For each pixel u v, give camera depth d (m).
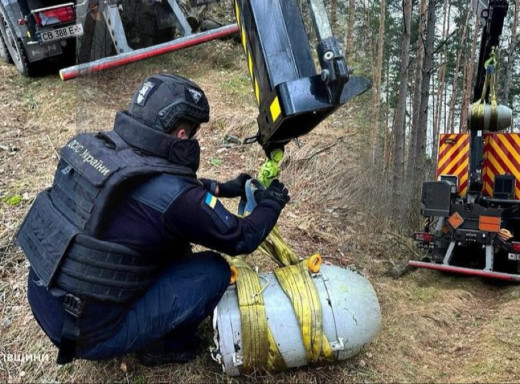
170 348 2.27
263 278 2.26
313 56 2.25
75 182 1.95
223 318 2.11
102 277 1.89
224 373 2.28
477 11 3.73
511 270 3.78
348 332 2.13
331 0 7.12
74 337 1.95
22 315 2.67
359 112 5.69
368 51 6.89
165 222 1.91
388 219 4.46
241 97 5.63
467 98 9.79
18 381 2.35
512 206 3.67
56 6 5.04
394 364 2.42
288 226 3.62
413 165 5.76
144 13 5.58
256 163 4.36
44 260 1.92
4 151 4.32
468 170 3.82
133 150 1.93
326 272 2.26
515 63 15.60
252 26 2.10
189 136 2.06
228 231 1.95
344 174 4.36
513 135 3.79
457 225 3.62
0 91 5.56
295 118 2.13
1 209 3.45
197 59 6.42
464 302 3.18
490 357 2.49
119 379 2.28
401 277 3.51
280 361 2.14
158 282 2.07
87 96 4.95
